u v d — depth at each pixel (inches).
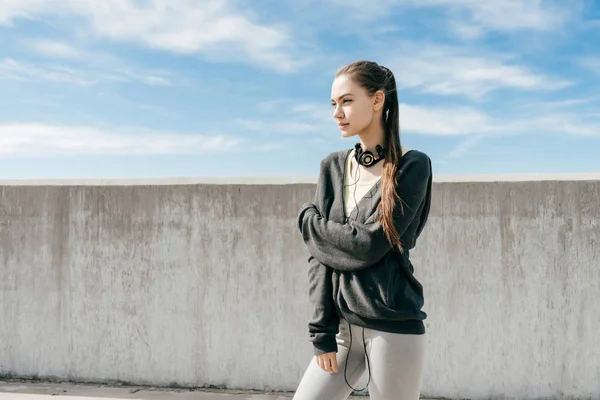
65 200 122.8
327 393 54.8
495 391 109.4
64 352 122.2
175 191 119.4
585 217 107.7
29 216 123.8
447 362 110.8
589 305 107.3
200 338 118.0
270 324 116.0
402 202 50.1
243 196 117.3
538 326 108.6
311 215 54.9
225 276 117.4
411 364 50.8
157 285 119.6
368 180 54.1
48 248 123.1
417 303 51.8
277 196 116.2
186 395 114.0
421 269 111.9
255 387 116.2
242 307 116.9
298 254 115.3
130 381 120.0
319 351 53.8
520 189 109.5
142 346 119.8
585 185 107.8
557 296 108.2
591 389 107.1
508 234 109.7
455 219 111.1
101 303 121.2
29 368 123.2
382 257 50.8
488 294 110.0
